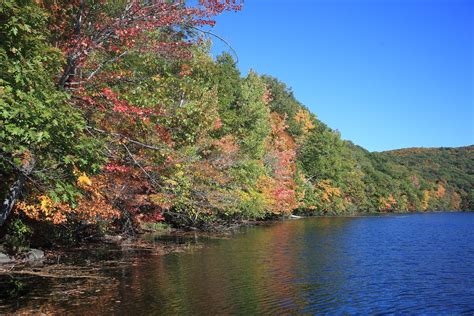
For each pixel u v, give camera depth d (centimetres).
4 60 831
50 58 997
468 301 1200
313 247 2292
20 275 1320
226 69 4188
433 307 1136
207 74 3177
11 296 1088
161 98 1557
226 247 2181
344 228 3800
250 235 2902
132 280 1311
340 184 6950
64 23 1338
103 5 1301
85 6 1304
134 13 1265
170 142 1847
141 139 1565
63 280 1277
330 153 6906
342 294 1246
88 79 1258
